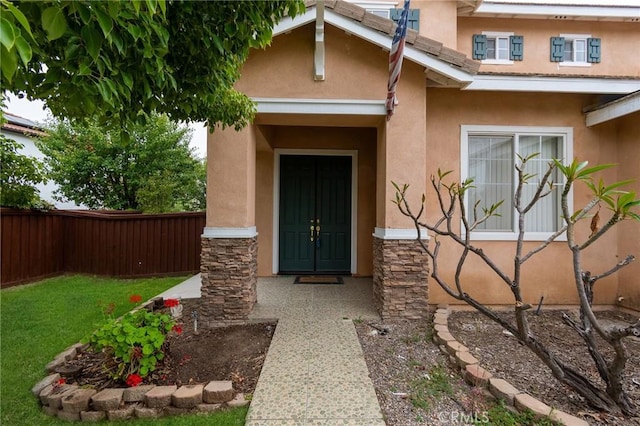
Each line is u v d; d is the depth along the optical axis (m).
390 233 4.89
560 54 7.64
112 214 8.80
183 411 2.91
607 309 5.56
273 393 3.03
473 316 5.11
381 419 2.68
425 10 7.25
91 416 2.86
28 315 5.32
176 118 3.54
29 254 7.80
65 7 1.60
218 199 4.80
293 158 7.86
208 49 2.62
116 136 13.01
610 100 5.59
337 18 4.57
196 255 9.05
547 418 2.53
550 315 5.22
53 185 13.17
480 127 5.69
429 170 5.66
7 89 2.04
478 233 5.68
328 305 5.46
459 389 3.12
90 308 5.70
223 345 4.07
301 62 4.91
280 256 7.86
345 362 3.58
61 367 3.48
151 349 3.22
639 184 5.29
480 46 7.56
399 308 4.82
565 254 5.69
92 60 1.82
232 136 4.82
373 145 7.72
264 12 2.72
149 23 1.94
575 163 2.19
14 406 2.99
